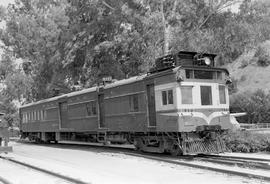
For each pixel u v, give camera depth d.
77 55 35.09
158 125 17.28
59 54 35.72
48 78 40.91
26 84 43.50
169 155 17.66
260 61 94.12
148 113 18.22
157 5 28.69
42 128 31.92
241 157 15.73
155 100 17.52
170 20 29.47
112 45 30.67
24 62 44.69
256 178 10.71
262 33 29.03
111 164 15.59
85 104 24.47
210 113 16.83
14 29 43.03
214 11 29.53
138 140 19.59
